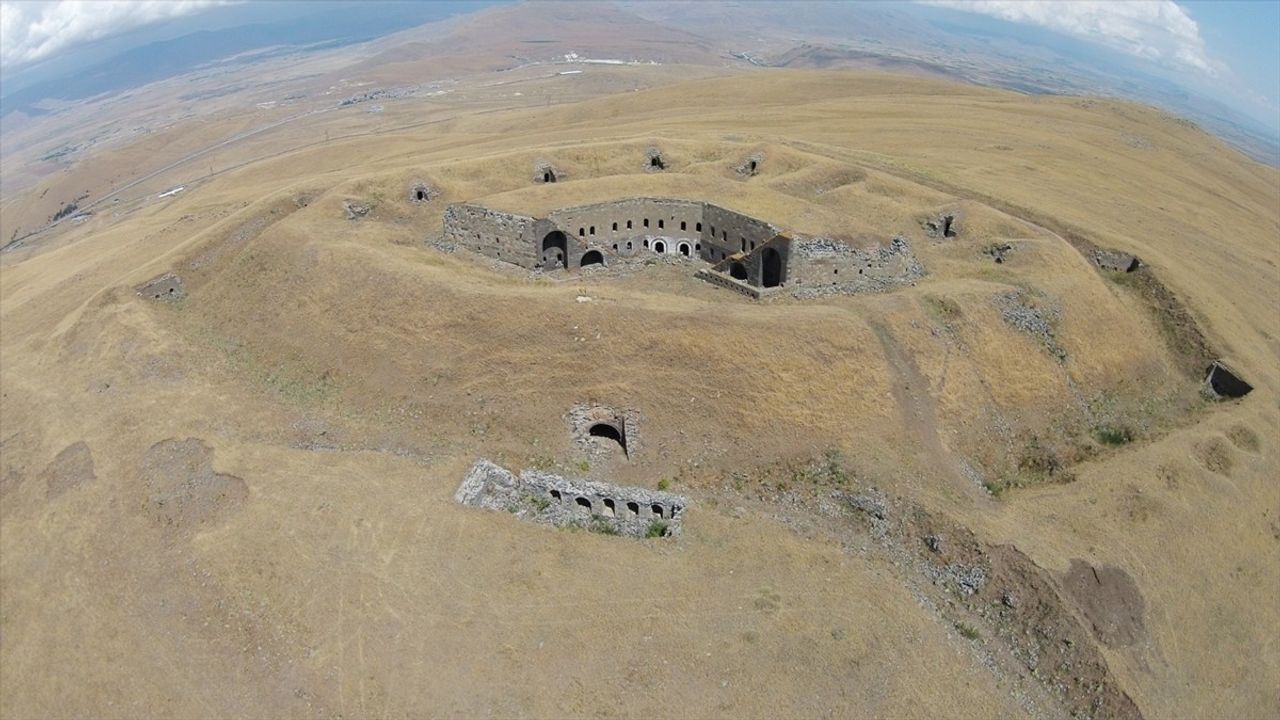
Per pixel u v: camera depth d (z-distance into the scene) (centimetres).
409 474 4481
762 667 3350
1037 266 6669
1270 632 3981
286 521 4041
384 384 5347
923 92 15450
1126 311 6619
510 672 3216
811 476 4644
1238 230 9181
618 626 3497
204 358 5959
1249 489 4862
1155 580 4097
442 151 11581
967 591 4028
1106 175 10294
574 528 4144
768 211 7138
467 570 3744
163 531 4131
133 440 4950
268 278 6512
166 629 3519
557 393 5041
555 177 8869
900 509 4447
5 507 4619
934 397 5159
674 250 7400
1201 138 13262
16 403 5656
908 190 8219
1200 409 5841
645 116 13625
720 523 4303
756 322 5197
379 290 5841
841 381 5044
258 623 3466
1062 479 4834
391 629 3400
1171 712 3497
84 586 3853
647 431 4878
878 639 3578
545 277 6294
